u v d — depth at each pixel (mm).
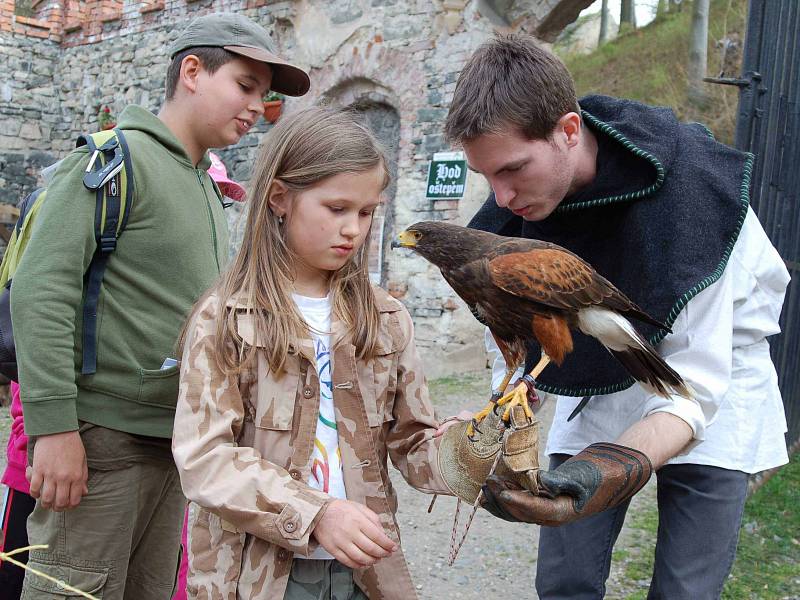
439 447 1860
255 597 1719
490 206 2613
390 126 9617
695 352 2008
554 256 1940
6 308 2365
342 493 1837
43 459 2162
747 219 2217
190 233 2445
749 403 2221
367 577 1838
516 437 1537
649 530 4758
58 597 2268
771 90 4457
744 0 16000
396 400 1994
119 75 12477
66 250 2188
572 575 2369
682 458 2182
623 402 2334
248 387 1793
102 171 2238
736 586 4059
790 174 5066
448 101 8789
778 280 2260
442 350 8922
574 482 1552
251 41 2604
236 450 1681
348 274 1923
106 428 2309
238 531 1762
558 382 2312
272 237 1853
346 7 9578
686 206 2049
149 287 2350
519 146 1932
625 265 2143
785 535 4703
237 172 10539
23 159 13430
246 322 1781
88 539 2295
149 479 2404
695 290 1966
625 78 17422
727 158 2176
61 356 2160
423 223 2104
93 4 12773
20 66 13273
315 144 1787
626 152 2111
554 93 1910
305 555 1639
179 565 2816
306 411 1804
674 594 2152
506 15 8586
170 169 2445
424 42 8977
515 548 4629
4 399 7699
